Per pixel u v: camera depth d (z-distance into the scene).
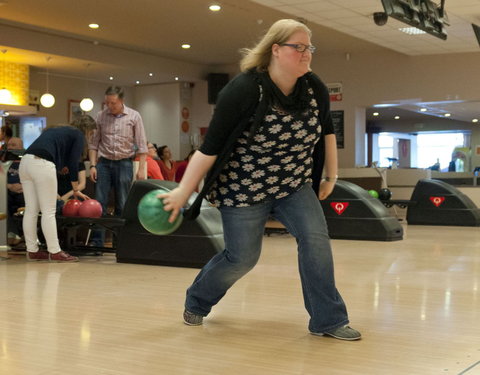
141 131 6.65
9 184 7.03
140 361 2.58
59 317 3.43
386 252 6.55
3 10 11.51
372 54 14.89
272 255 6.25
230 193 2.82
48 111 15.96
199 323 3.21
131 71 15.73
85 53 14.16
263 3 9.30
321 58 15.49
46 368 2.49
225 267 2.98
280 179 2.80
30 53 13.35
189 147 17.77
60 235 6.57
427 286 4.39
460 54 13.84
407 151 26.56
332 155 2.95
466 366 2.50
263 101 2.61
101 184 6.57
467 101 14.00
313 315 2.96
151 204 2.67
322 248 2.86
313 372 2.42
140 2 11.00
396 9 8.45
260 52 2.66
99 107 17.36
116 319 3.37
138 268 5.40
